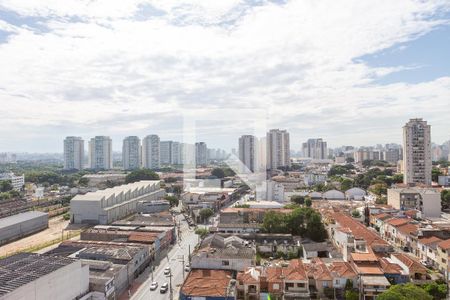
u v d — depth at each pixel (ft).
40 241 231.71
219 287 127.65
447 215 262.06
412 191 268.00
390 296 108.27
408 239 189.26
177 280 155.22
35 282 102.17
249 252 156.87
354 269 138.00
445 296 128.16
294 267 140.87
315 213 206.59
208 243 171.94
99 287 127.75
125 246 173.99
